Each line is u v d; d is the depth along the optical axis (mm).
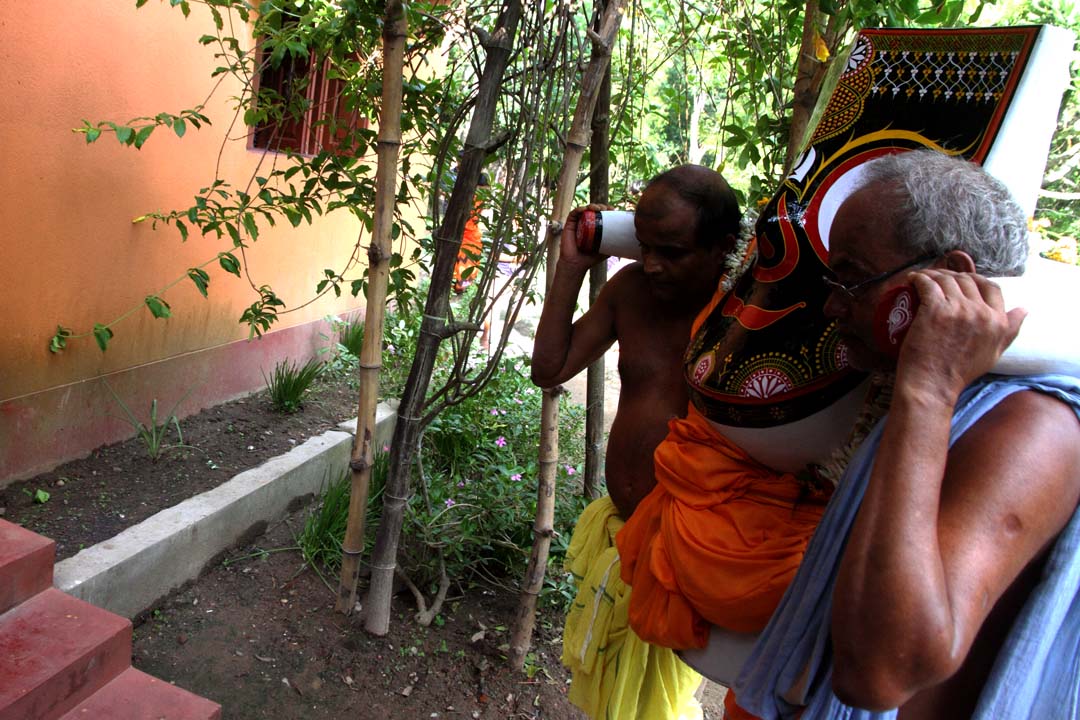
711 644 1648
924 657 962
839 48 2633
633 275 2125
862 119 1537
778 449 1518
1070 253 4164
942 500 1036
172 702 2547
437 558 3527
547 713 2922
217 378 4695
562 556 3717
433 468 4234
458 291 3604
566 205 2645
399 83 2812
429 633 3252
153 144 3898
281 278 5199
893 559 971
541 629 3357
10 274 3248
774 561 1499
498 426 4465
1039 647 1097
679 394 1961
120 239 3793
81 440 3764
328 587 3447
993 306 1027
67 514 3309
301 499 4098
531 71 2844
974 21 2586
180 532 3229
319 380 5344
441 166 3092
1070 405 1086
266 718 2734
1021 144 1356
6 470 3395
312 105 3826
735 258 1770
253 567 3525
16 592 2578
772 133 3000
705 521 1589
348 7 2967
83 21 3383
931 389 1022
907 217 1118
